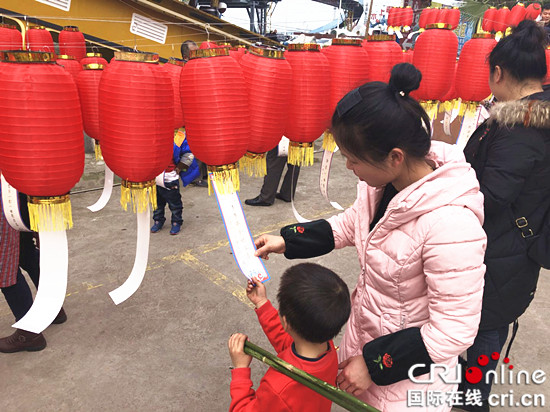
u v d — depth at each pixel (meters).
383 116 0.94
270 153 5.10
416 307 1.14
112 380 2.44
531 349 2.73
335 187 6.21
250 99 1.47
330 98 1.81
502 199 1.48
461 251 0.98
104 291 3.32
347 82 1.78
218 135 1.30
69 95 1.12
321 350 1.21
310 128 1.67
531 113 1.42
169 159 1.32
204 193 5.82
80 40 2.63
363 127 0.95
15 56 1.04
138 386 2.40
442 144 1.19
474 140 1.66
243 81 1.32
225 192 1.40
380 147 0.97
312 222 1.54
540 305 3.23
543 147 1.47
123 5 4.25
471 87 2.54
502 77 1.63
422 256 1.05
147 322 2.97
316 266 1.22
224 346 2.76
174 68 1.67
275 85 1.45
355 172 1.09
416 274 1.10
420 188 1.02
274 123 1.50
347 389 1.17
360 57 1.77
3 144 1.09
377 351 1.10
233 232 1.40
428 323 1.07
